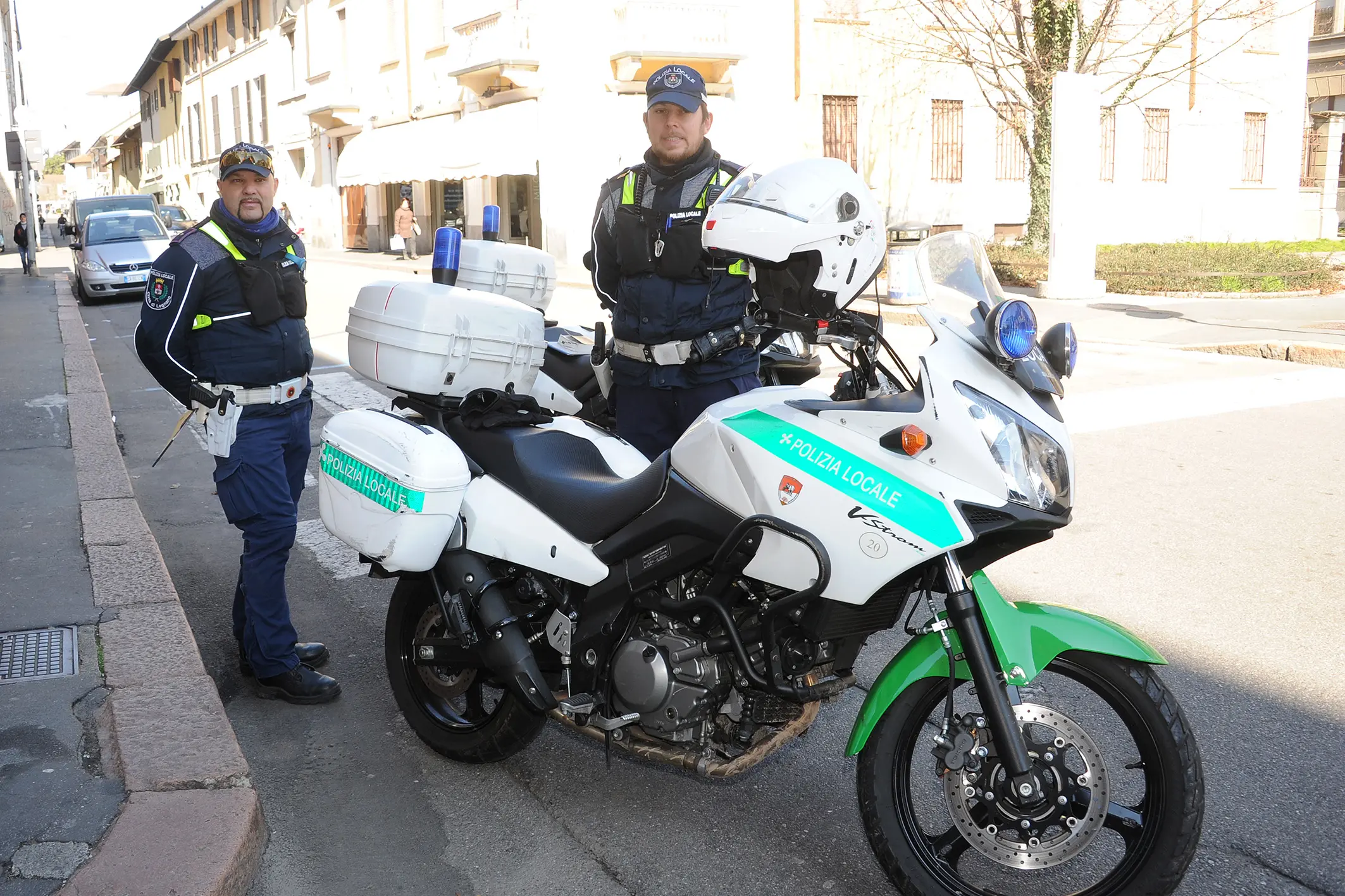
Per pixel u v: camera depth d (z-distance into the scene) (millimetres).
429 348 3697
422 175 28766
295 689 4312
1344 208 34156
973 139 26312
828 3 24516
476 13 26703
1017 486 2721
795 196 2951
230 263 4000
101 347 13633
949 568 2768
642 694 3145
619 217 4090
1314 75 34000
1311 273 17781
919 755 3652
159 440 8664
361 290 3941
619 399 4352
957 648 2855
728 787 3717
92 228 19703
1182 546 5906
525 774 3820
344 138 35719
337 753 3951
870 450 2812
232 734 3592
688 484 3104
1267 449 7816
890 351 3074
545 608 3506
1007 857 2830
